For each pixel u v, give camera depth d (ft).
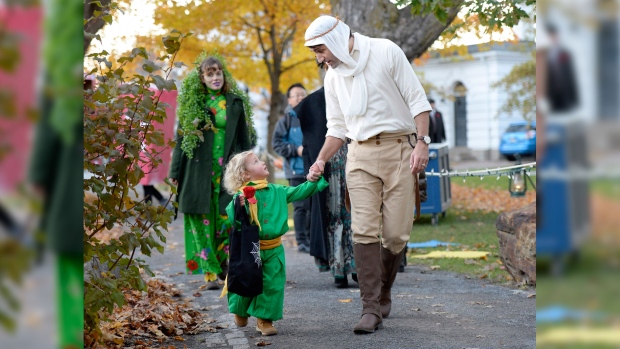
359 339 15.28
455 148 141.59
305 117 23.24
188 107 23.12
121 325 16.31
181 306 19.70
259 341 15.65
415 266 28.19
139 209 14.21
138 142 13.67
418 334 15.56
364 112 15.90
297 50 68.85
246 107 24.26
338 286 23.08
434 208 43.27
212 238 23.56
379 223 16.25
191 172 23.17
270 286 16.33
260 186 16.63
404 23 36.09
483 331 15.76
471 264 28.25
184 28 58.03
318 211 23.26
